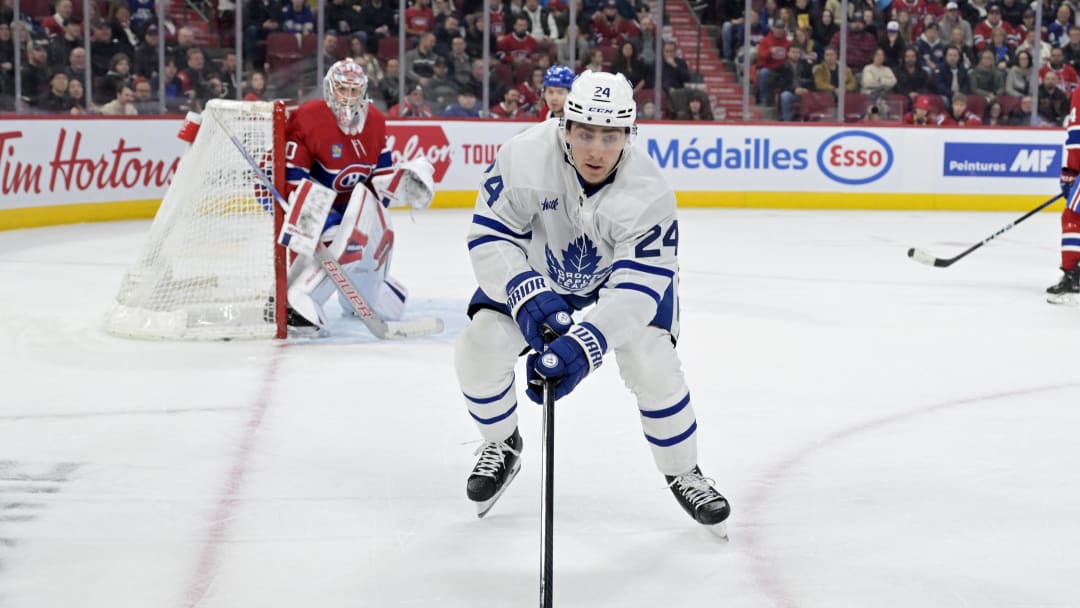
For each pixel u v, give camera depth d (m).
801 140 12.19
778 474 3.38
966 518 3.00
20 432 3.73
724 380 4.59
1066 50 12.76
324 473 3.34
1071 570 2.66
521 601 2.45
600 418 3.97
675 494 2.85
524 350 2.79
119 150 10.15
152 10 11.37
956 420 4.00
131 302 5.41
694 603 2.46
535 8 12.17
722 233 9.96
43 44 11.01
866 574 2.63
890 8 12.49
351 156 5.30
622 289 2.46
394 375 4.61
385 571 2.61
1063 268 6.56
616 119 2.28
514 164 2.50
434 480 3.29
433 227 10.21
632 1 12.26
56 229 9.41
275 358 4.90
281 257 5.22
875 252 8.77
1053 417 4.04
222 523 2.92
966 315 6.13
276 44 11.86
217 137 5.41
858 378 4.64
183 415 3.97
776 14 12.45
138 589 2.50
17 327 5.50
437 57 12.09
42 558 2.67
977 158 12.26
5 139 9.07
